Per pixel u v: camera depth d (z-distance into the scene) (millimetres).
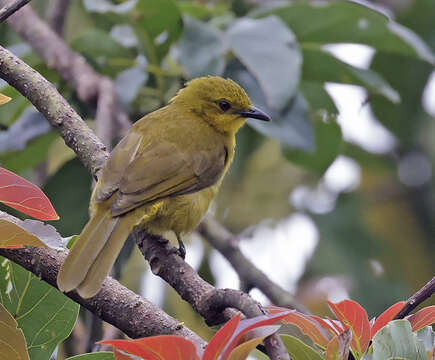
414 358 6039
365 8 11805
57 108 8500
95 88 11672
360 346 6391
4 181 6328
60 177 11539
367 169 16219
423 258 15484
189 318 12305
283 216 14914
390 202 16016
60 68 11961
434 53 15352
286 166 15297
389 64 15258
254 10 12445
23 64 8586
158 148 9508
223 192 15055
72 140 8555
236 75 11914
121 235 8109
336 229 14578
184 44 11422
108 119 11039
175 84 12398
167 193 9000
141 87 12266
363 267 14297
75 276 6828
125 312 6934
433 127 15961
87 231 7879
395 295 14000
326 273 14172
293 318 6586
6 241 6043
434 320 6555
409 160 16172
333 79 12656
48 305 7094
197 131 10172
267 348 5785
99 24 14148
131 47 12711
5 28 13344
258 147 13969
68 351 10320
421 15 15648
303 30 12227
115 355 5715
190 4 12734
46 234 6238
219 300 6543
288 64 11094
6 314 6258
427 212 15961
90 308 7004
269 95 10953
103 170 8391
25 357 6312
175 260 7785
